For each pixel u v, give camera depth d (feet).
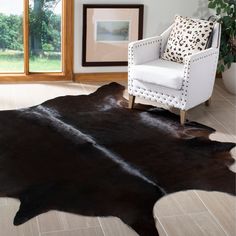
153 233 9.77
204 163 12.44
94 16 17.57
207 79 15.25
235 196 11.09
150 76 14.69
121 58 18.30
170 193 11.10
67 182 11.34
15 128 13.84
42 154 12.51
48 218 10.10
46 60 17.98
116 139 13.51
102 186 11.24
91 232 9.75
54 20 17.60
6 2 17.10
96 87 17.46
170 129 14.32
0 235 9.55
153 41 15.69
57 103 15.79
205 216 10.36
